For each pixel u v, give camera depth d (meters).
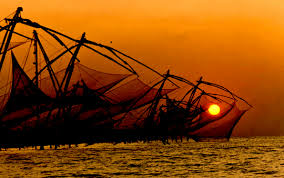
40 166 125.00
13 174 108.25
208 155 167.50
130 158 151.75
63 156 160.50
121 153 179.00
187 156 162.12
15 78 173.00
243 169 116.31
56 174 107.88
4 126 182.50
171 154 173.75
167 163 133.50
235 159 147.88
